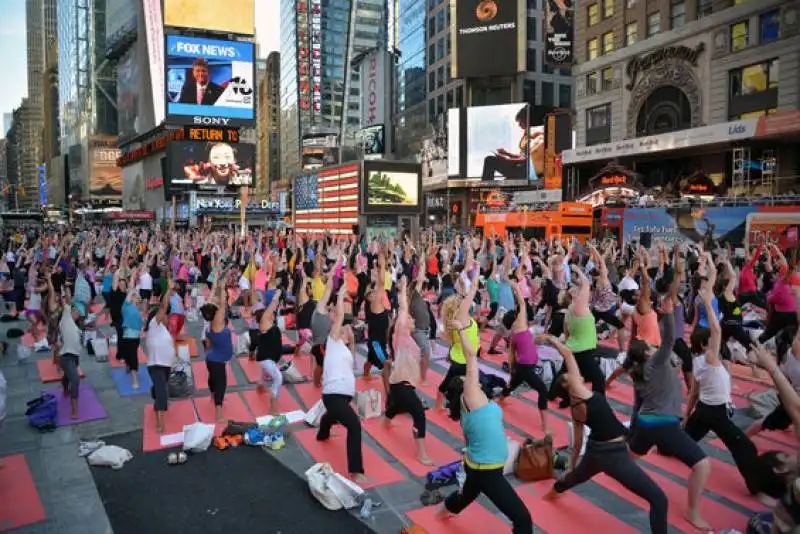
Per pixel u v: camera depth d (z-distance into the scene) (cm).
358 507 627
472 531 570
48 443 808
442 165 7088
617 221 3219
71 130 16338
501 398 920
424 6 8656
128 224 8700
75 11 15175
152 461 747
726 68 3788
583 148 4628
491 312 1464
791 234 2403
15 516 613
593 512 601
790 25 3406
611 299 1140
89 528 591
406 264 1941
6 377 1127
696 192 3741
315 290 1326
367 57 10519
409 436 814
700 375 641
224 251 2606
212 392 875
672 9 4188
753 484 623
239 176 8175
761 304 1445
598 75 4856
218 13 8281
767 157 3559
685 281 1802
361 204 3669
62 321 899
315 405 884
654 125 4394
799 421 465
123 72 11175
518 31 6931
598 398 536
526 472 675
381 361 916
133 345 1043
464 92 7388
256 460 748
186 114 7944
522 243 1894
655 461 725
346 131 14025
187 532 582
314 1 14038
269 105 17325
